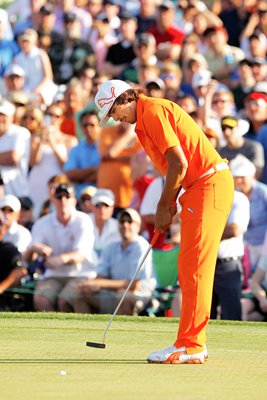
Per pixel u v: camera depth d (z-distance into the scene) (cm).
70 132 4031
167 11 4706
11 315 2442
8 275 3100
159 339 2141
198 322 1866
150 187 3312
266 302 2978
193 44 4638
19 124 4031
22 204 3484
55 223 3161
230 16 5000
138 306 2984
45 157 3888
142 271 3006
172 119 1873
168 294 3003
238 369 1797
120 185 3678
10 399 1478
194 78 4081
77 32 4744
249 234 3247
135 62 4512
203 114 3794
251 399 1509
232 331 2292
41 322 2359
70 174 3800
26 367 1767
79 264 3111
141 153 3634
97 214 3266
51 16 4728
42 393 1528
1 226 3241
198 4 5072
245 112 3959
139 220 3039
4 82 4553
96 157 3778
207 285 1872
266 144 3688
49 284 3089
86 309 3059
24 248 3269
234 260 2938
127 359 1881
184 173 1845
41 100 4438
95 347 1936
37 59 4531
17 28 5003
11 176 3812
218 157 1905
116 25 5266
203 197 1875
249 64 4259
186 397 1514
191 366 1823
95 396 1512
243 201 2977
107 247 3075
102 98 1900
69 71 4691
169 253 3012
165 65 4272
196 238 1869
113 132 3731
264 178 3600
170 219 1886
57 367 1775
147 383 1636
